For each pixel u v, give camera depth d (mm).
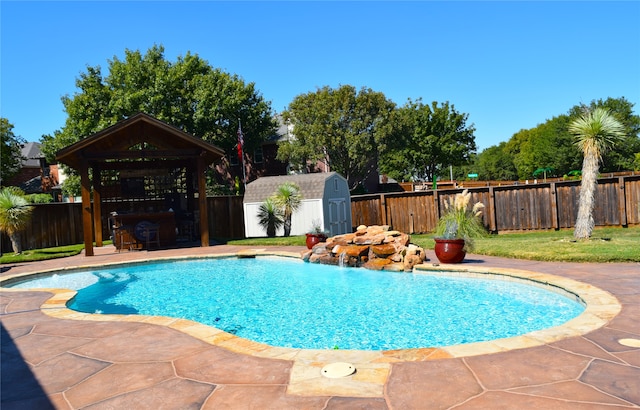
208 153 16938
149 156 16031
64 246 19484
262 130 34219
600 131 11328
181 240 19375
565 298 6762
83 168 15320
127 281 10898
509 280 8148
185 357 4316
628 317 5023
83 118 28922
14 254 15758
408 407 3025
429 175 45031
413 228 17906
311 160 32188
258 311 7367
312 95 30625
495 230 16359
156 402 3303
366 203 18828
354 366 3885
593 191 11562
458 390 3268
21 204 15773
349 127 29969
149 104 28969
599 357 3816
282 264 12453
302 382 3562
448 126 42188
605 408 2873
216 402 3254
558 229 15617
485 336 5508
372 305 7320
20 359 4500
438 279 9023
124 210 19844
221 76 32375
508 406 2957
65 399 3449
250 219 21141
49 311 6828
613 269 8070
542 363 3732
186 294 9055
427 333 5719
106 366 4160
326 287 9000
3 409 3303
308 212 19938
